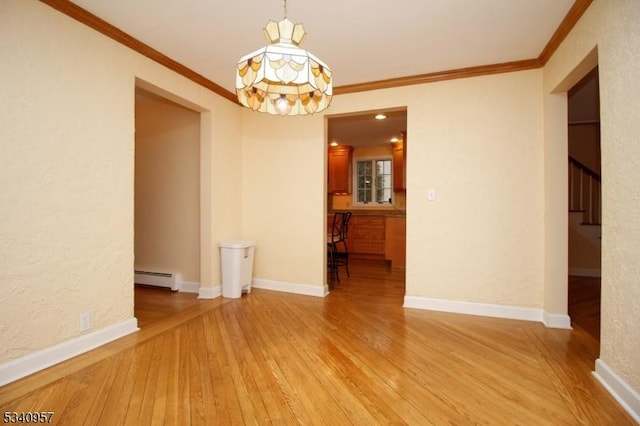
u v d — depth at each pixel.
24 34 1.83
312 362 2.02
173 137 3.79
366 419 1.47
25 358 1.83
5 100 1.75
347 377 1.84
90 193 2.20
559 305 2.65
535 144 2.79
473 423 1.45
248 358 2.07
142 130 3.91
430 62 2.85
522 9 2.08
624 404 1.57
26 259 1.85
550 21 2.21
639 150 1.49
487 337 2.43
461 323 2.73
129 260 2.48
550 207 2.65
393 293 3.73
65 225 2.04
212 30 2.36
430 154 3.10
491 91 2.91
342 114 3.51
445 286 3.06
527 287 2.82
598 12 1.81
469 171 2.97
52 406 1.55
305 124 3.66
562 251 2.63
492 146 2.91
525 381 1.80
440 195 3.07
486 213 2.93
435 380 1.81
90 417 1.47
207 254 3.46
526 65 2.78
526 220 2.82
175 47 2.62
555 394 1.67
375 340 2.37
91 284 2.20
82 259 2.14
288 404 1.58
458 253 3.02
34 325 1.88
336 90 3.42
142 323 2.71
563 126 2.62
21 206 1.82
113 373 1.87
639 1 1.47
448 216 3.04
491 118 2.91
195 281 3.75
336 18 2.19
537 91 2.78
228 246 3.45
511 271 2.86
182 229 3.79
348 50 2.63
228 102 3.67
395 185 6.25
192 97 3.13
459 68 2.95
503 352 2.17
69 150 2.07
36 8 1.89
